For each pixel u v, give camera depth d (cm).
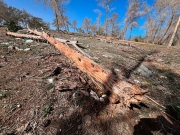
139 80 270
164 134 138
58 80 207
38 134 119
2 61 267
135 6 2053
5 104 146
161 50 768
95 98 173
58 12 1520
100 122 142
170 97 214
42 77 212
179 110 177
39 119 133
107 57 419
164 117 162
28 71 234
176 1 1338
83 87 190
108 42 905
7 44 409
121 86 148
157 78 294
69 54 296
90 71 207
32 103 153
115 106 166
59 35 974
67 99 165
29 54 340
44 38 525
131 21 2267
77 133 126
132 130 138
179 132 141
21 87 181
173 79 294
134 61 413
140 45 1000
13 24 856
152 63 421
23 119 131
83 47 548
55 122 133
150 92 225
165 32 1816
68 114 145
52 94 171
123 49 641
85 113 149
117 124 143
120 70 310
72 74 230
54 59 310
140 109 171
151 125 147
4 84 183
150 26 2158
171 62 457
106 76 173
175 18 1595
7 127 120
